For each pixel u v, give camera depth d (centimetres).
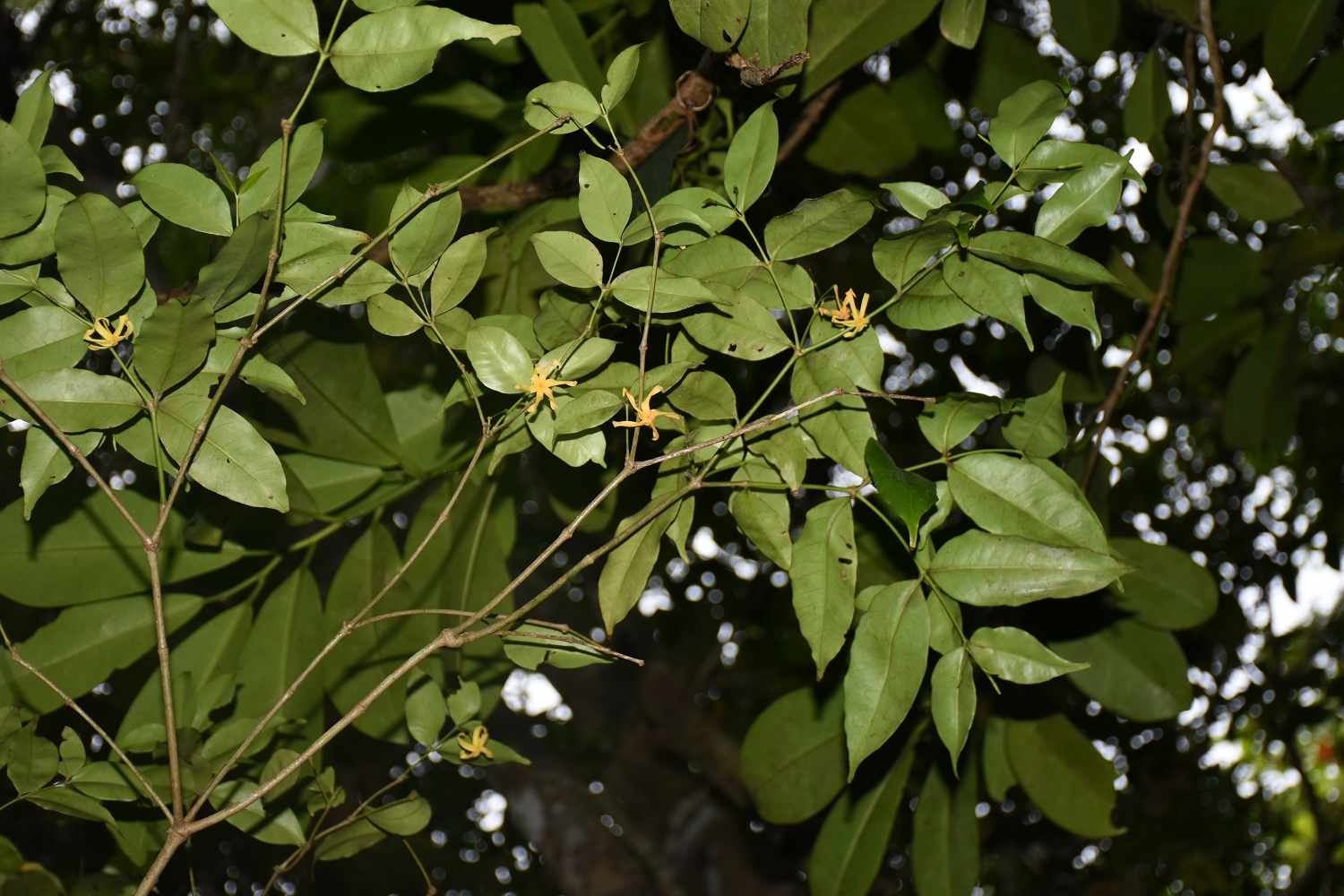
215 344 109
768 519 110
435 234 108
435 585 126
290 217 108
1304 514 260
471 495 126
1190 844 323
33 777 114
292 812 119
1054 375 134
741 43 112
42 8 244
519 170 136
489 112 135
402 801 117
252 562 125
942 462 109
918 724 125
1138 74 133
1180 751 310
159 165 108
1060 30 138
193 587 123
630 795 255
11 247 107
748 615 286
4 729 112
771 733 126
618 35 139
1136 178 108
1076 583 106
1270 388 149
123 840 117
